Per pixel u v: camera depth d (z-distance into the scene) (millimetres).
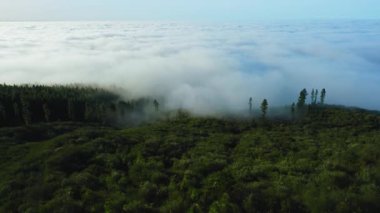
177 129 114438
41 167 50844
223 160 51562
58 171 48219
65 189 40281
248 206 31531
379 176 36656
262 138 87375
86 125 126312
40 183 43594
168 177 44625
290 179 38312
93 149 59688
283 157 57156
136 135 82875
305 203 31500
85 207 35719
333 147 66438
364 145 54312
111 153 59375
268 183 37375
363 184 34531
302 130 130750
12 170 50219
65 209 34688
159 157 56594
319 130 126500
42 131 102188
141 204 34688
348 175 37469
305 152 60219
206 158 54156
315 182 36344
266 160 54219
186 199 35406
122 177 45344
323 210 29859
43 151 59219
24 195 40375
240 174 41781
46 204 36375
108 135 75188
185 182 40188
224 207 30922
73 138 70938
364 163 43562
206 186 37938
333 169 41188
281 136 98312
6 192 41500
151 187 39406
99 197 38125
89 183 42750
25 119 140875
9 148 65875
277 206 31562
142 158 55219
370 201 30469
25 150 64000
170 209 33531
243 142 78625
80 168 50750
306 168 44531
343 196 31234
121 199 36562
